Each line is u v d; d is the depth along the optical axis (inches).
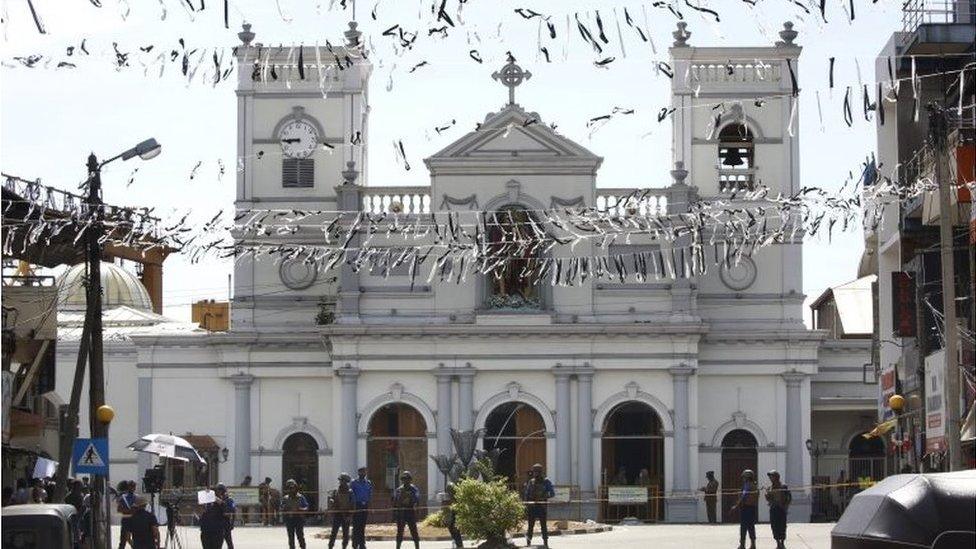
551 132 2851.9
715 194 2903.5
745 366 2888.8
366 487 1833.2
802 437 2874.0
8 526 1218.0
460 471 2466.8
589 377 2839.6
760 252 2903.5
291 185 2947.8
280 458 2896.2
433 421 2842.0
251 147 2947.8
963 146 1732.3
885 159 2073.1
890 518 883.4
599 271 2536.9
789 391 2881.4
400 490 1856.5
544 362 2842.0
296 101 2947.8
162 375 2928.2
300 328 2906.0
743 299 2898.6
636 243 2866.6
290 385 2910.9
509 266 2854.3
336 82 2945.4
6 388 2050.9
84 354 1690.5
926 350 1975.9
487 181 2859.3
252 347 2906.0
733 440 2891.2
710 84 2920.8
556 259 2476.6
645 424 2906.0
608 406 2839.6
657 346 2842.0
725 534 2242.9
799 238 2896.2
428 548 2059.5
